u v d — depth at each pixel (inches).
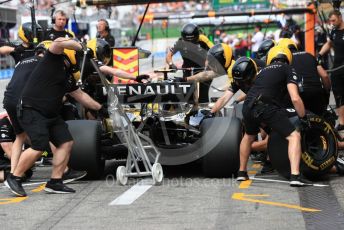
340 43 815.7
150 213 460.8
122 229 418.6
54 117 537.6
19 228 430.3
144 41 3046.3
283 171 572.4
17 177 534.9
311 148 577.6
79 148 577.9
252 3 1512.1
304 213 453.1
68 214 465.1
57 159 541.6
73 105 675.4
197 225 423.5
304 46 1246.9
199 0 964.0
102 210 474.3
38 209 485.1
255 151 647.8
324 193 521.3
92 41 635.5
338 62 821.9
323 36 1239.5
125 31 3125.0
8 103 553.6
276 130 553.6
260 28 1572.3
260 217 442.6
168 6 3253.0
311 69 642.8
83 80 624.1
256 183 569.9
